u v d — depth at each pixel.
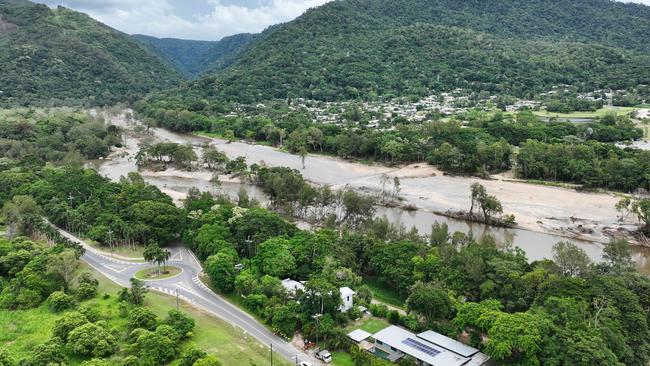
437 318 107.44
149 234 158.75
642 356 94.12
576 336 89.00
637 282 111.50
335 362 95.38
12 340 100.50
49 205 183.00
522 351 89.44
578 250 125.94
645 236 177.25
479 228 191.38
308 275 128.75
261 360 95.00
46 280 121.06
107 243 160.12
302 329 104.81
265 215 156.00
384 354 98.31
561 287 107.19
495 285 113.56
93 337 95.06
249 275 123.12
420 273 122.62
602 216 193.88
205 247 143.25
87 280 124.38
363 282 135.25
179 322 102.06
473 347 97.94
